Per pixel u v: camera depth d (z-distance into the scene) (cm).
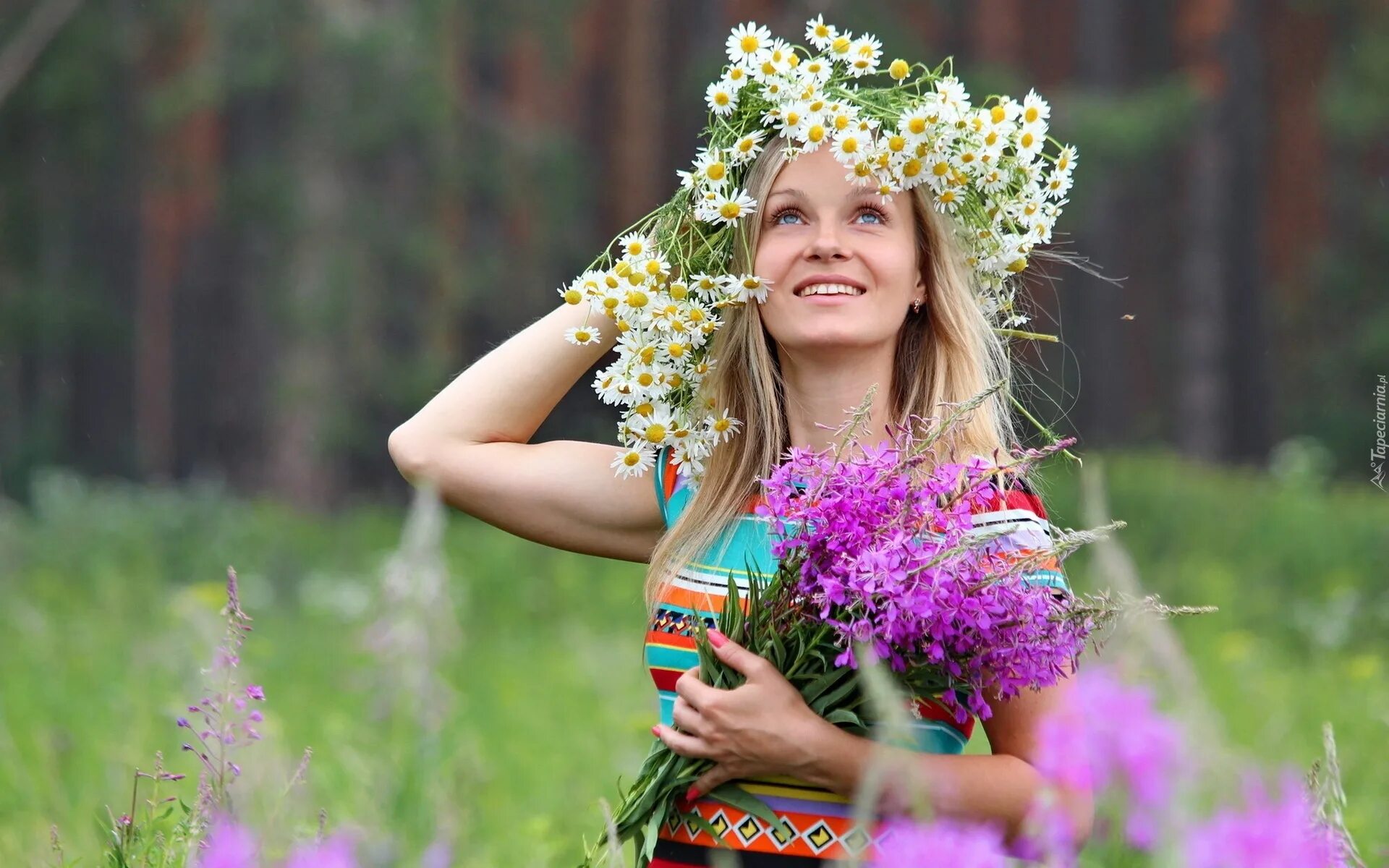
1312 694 1077
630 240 440
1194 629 1496
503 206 3116
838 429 430
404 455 468
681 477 445
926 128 427
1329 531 1886
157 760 409
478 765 600
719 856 367
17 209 3303
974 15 3466
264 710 1012
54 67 3120
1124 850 282
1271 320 3647
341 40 2681
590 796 790
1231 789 261
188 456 3644
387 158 2875
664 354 437
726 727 395
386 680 543
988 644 377
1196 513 1964
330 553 2097
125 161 3281
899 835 293
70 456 3638
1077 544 360
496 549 1947
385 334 3081
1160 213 3688
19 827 686
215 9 2744
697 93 3312
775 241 429
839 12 2948
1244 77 3581
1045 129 443
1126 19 3591
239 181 2833
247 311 3256
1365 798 722
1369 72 3509
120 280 3544
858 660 381
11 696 1080
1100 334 3591
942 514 379
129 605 1641
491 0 2922
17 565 1877
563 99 3550
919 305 443
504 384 469
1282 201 3694
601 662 1330
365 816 484
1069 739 320
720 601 418
